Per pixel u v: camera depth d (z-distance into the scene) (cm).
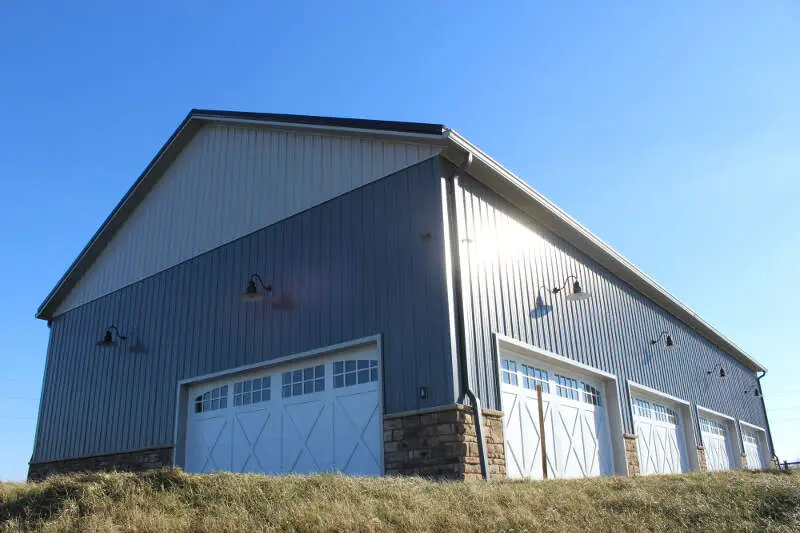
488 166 1221
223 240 1541
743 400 2828
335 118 1334
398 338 1135
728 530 756
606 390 1662
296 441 1255
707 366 2480
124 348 1709
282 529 620
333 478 769
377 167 1264
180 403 1492
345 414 1188
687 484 952
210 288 1531
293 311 1325
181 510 650
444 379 1054
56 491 676
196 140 1728
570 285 1562
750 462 2786
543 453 1202
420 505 711
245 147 1571
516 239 1373
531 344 1319
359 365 1195
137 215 1839
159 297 1662
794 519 793
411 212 1181
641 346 1916
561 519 746
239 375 1414
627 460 1608
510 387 1245
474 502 750
